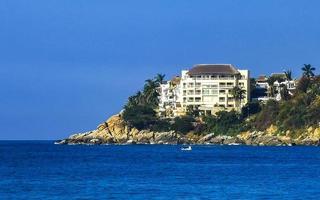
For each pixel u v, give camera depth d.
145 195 123.50
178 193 127.06
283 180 158.00
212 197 120.31
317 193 127.06
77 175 174.00
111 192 128.62
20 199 117.56
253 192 128.88
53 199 117.38
